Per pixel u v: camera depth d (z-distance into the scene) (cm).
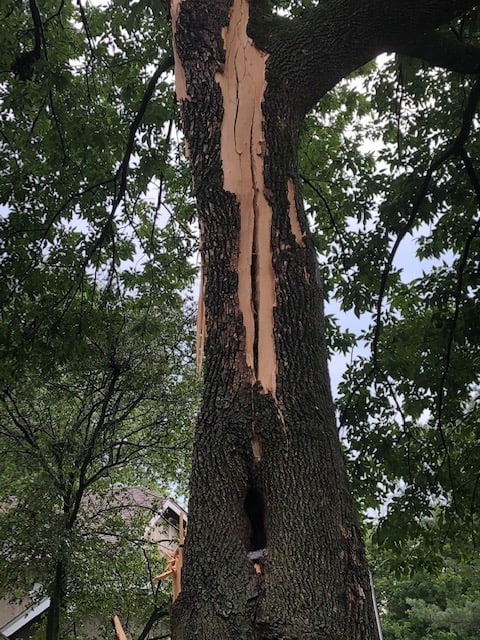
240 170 287
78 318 721
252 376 252
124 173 640
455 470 727
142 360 891
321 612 203
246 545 224
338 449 247
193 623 210
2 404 864
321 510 224
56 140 679
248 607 206
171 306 851
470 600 2058
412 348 724
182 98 315
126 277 795
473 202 670
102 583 834
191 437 894
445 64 423
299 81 312
